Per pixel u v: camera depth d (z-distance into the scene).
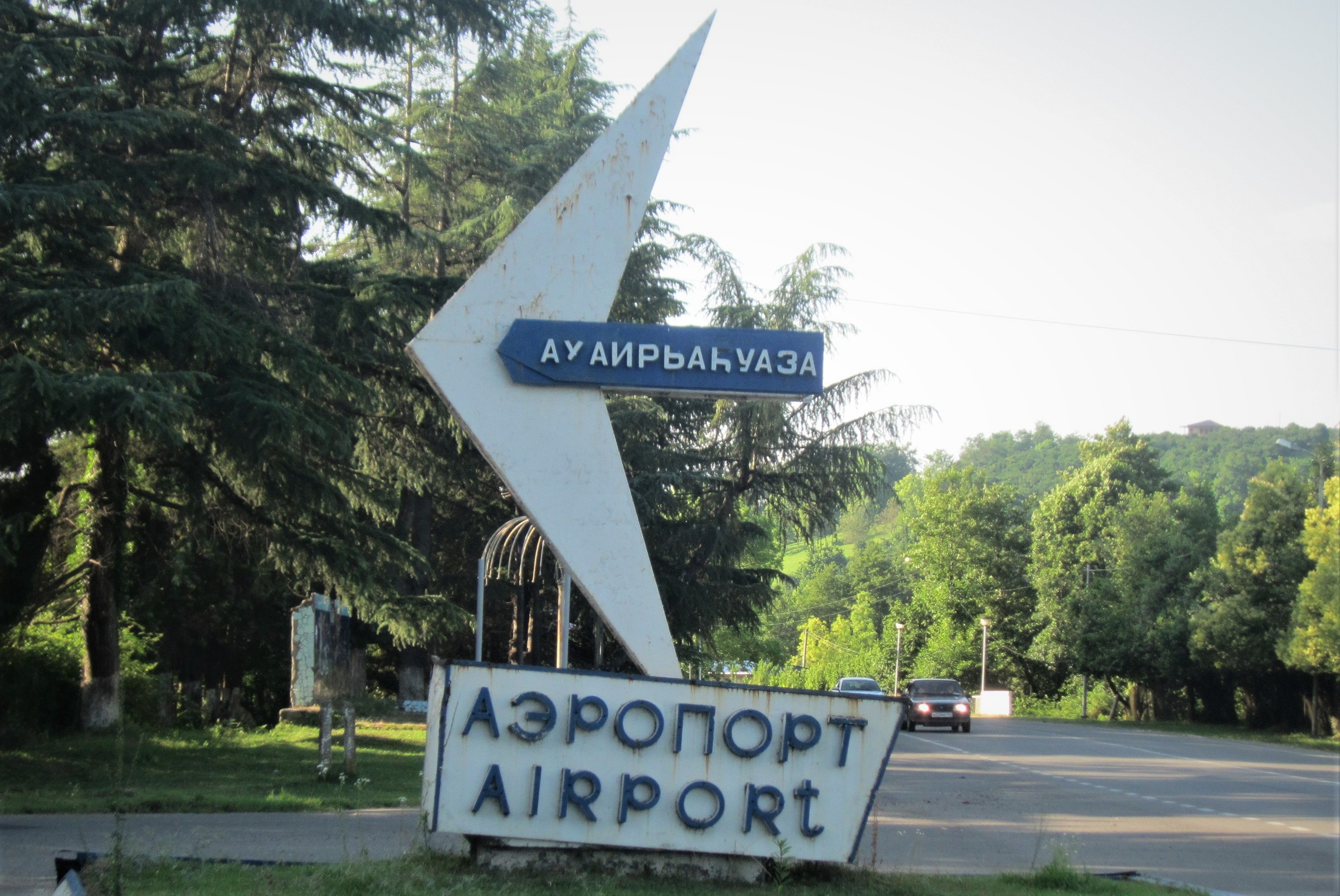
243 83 21.59
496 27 26.31
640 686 9.25
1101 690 71.88
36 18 18.09
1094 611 60.00
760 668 72.81
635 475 29.78
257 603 31.02
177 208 20.23
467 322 11.21
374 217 21.06
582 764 9.14
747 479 30.73
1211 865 12.12
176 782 16.58
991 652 77.38
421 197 32.62
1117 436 75.06
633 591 10.98
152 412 15.04
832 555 122.69
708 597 29.70
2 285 15.58
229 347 17.61
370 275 23.06
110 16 19.73
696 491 29.94
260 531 21.30
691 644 31.56
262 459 18.27
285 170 20.70
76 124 16.97
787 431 29.77
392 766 19.22
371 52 21.03
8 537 17.62
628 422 29.02
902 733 37.31
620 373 11.16
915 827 14.33
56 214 17.06
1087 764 25.05
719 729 9.27
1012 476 149.38
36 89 16.33
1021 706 78.38
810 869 9.45
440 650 33.44
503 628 34.00
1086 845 13.27
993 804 17.09
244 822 12.55
